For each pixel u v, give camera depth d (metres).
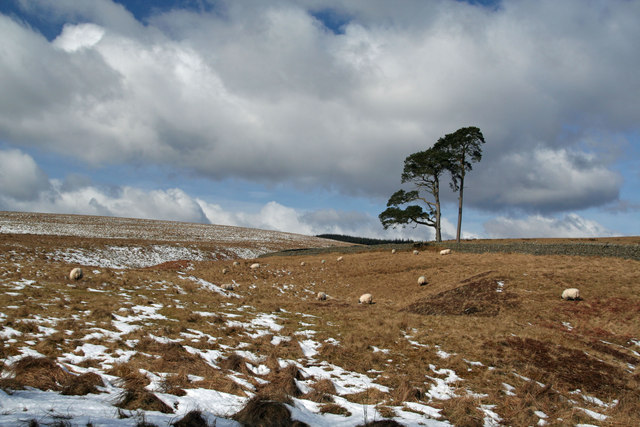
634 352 16.64
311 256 64.62
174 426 5.77
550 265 32.66
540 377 12.40
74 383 6.93
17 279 19.02
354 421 7.29
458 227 57.12
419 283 35.66
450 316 21.97
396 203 59.94
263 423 6.44
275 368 10.76
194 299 21.02
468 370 12.62
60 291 17.44
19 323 11.02
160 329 12.92
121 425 5.38
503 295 26.67
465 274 35.69
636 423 9.09
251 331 14.95
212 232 117.75
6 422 4.78
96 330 11.67
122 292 19.86
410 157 57.06
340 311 22.39
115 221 114.94
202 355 11.01
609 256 32.72
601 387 12.00
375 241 179.75
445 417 8.43
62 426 4.93
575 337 17.41
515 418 8.82
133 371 8.41
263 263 56.03
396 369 12.22
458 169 56.84
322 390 9.36
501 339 15.89
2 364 7.38
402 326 18.06
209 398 7.52
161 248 67.75
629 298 22.83
